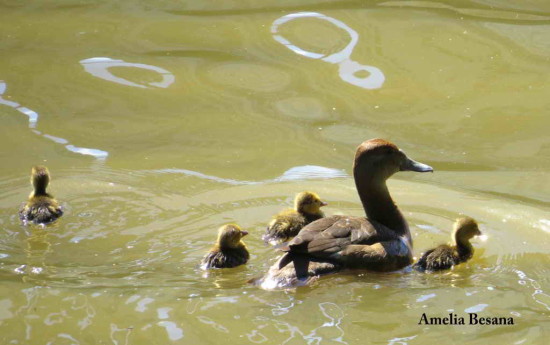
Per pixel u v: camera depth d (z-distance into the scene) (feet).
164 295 34.81
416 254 39.32
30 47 61.11
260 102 54.60
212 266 37.40
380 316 33.45
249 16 65.21
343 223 37.99
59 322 33.01
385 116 52.80
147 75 57.77
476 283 36.32
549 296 35.17
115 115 53.36
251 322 32.94
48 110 53.72
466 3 66.23
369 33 61.87
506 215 42.60
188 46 61.21
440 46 59.93
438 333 32.32
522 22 62.85
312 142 50.34
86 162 48.11
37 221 41.45
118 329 32.55
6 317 33.35
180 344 31.60
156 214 42.63
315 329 32.55
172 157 48.75
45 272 36.81
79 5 68.03
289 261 36.32
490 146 49.62
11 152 49.11
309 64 58.65
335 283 35.65
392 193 45.21
